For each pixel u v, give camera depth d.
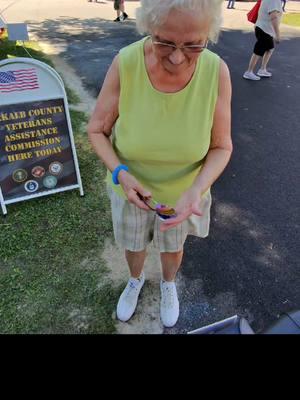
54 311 2.17
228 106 1.43
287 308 2.26
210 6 1.10
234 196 3.28
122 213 1.73
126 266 2.47
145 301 2.25
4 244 2.58
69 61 6.54
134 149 1.47
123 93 1.38
